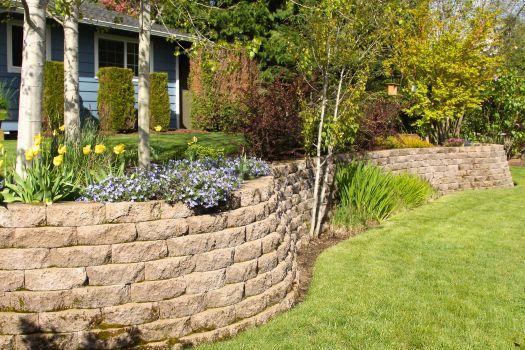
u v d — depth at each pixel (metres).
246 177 5.61
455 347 4.06
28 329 3.67
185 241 4.08
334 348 3.95
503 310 4.82
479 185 13.03
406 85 13.67
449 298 5.10
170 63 15.66
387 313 4.68
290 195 7.14
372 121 9.93
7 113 10.13
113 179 4.27
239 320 4.31
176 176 4.36
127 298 3.87
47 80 11.25
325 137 7.66
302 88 7.79
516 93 15.83
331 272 5.89
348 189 8.52
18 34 12.09
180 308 4.01
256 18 17.94
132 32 14.36
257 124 7.49
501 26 21.02
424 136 14.55
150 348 3.87
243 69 14.13
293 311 4.70
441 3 14.87
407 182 10.05
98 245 3.81
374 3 6.82
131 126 13.13
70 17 6.18
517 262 6.41
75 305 3.75
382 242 7.29
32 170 4.00
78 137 5.47
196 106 14.78
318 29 6.88
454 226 8.37
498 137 16.78
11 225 3.68
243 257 4.44
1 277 3.65
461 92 13.03
